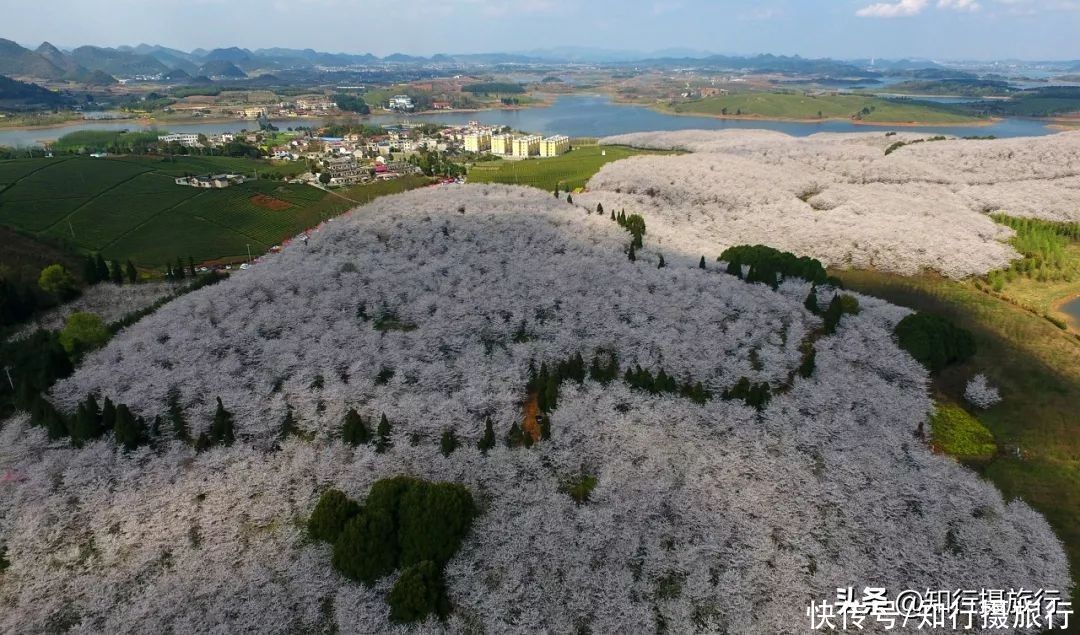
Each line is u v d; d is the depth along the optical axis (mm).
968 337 106625
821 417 85812
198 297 125188
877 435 83188
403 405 87562
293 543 68625
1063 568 66062
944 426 91688
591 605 61281
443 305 117188
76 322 110250
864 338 108812
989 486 76125
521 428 85875
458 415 84812
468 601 62000
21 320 127875
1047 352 112812
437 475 75688
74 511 72938
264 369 98938
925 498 72000
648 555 65500
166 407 89062
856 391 92125
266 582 64125
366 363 98438
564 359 99188
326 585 63719
